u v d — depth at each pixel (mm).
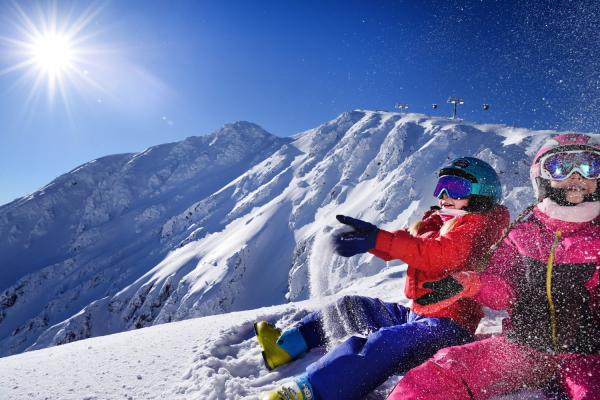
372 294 5094
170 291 92562
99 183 152750
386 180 93000
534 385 2143
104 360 3668
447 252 2387
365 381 2256
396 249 2398
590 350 1979
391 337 2342
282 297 82000
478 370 2039
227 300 82812
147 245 124312
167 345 3922
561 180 2023
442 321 2490
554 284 2025
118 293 98500
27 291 117562
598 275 1998
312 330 3145
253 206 114312
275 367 3102
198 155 158000
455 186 2633
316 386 2213
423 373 2031
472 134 88000
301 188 109312
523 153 70938
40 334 103062
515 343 2105
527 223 2184
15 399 2994
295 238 94250
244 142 161250
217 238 106500
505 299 2193
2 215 142500
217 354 3562
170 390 2906
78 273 118938
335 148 119312
